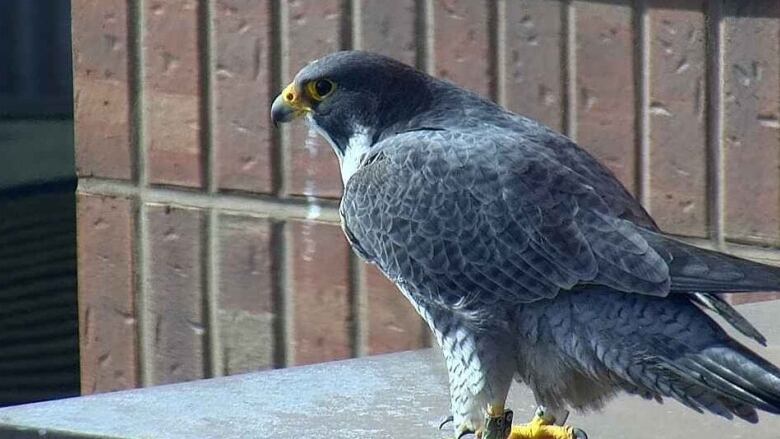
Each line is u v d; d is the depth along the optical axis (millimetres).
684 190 10023
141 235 11445
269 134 10922
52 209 12250
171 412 8031
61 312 12289
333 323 10906
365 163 8328
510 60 10297
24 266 12320
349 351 10883
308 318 10992
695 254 7453
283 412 8086
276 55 10859
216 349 11281
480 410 7926
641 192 10125
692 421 8133
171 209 11305
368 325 10812
